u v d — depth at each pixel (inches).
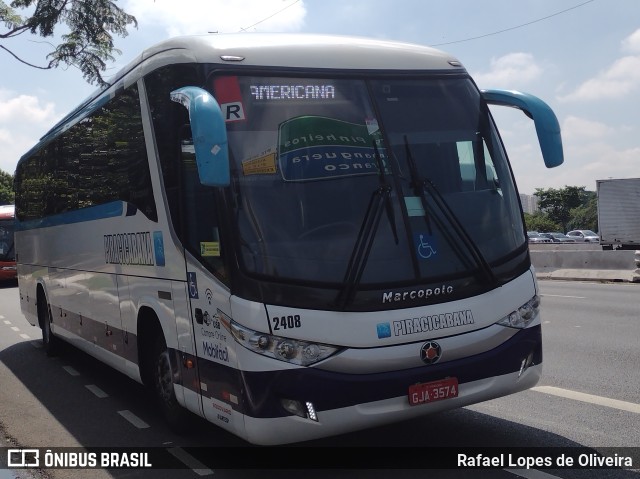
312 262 188.1
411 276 195.5
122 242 279.0
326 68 212.2
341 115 207.9
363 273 190.5
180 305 223.1
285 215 192.2
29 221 480.7
